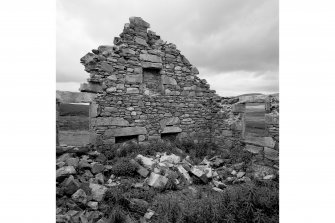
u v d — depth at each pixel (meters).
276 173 5.23
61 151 5.56
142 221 3.44
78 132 8.97
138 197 4.14
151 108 7.50
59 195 3.72
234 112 7.54
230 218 2.97
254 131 9.34
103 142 6.57
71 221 3.19
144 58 7.39
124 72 7.01
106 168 5.11
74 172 4.37
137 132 7.21
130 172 5.05
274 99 6.07
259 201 3.31
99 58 6.63
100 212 3.53
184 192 4.59
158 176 4.76
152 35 7.73
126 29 7.12
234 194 3.57
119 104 6.89
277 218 2.98
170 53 7.99
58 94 5.78
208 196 4.21
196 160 6.67
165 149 6.99
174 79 8.01
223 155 7.02
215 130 8.47
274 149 5.93
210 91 8.86
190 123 8.34
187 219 3.14
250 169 5.85
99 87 6.56
